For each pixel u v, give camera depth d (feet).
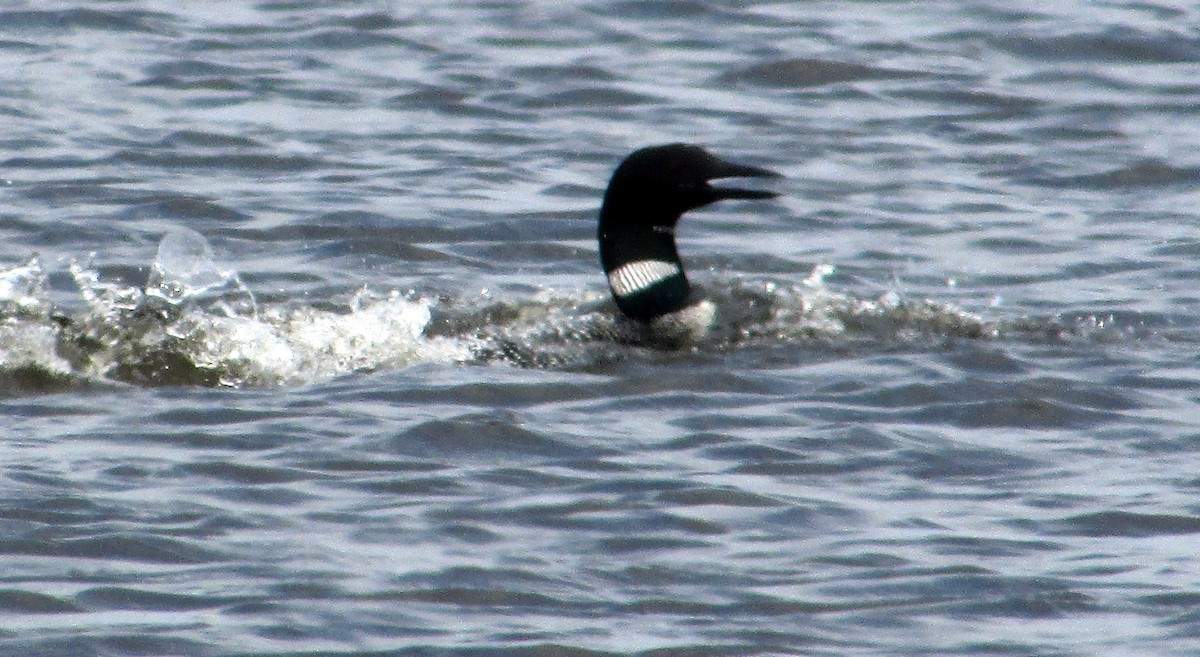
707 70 81.97
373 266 57.00
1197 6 92.89
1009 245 60.29
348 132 72.33
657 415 41.29
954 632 29.91
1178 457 38.70
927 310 50.39
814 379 44.19
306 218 61.16
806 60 82.38
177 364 43.55
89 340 43.78
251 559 32.45
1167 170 69.15
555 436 39.50
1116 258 58.59
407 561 32.50
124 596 30.83
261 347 44.39
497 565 32.40
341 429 39.63
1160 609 30.76
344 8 91.09
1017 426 40.91
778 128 74.33
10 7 88.53
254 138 70.74
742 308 49.83
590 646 29.30
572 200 64.54
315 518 34.50
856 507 35.58
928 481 37.17
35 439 38.60
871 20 90.27
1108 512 35.19
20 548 32.58
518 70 81.41
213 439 38.83
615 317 49.37
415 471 37.09
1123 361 46.03
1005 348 47.16
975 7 92.48
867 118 76.13
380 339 45.83
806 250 59.82
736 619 30.40
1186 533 34.24
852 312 49.93
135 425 39.70
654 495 35.94
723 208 64.28
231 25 87.71
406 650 29.01
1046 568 32.50
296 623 29.89
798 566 32.58
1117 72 82.74
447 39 86.02
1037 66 83.46
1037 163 70.38
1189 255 58.80
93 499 34.99
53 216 60.39
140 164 67.15
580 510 35.14
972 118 76.33
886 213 63.93
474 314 49.70
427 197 64.13
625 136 72.90
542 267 57.77
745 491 36.22
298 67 81.05
